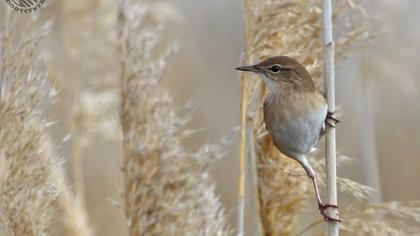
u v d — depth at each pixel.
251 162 10.08
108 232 14.25
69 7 13.78
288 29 9.76
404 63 14.05
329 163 8.54
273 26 9.73
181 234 9.70
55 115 12.85
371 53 13.58
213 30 18.31
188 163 9.84
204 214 9.75
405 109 17.22
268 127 9.12
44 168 9.05
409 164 16.83
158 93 10.05
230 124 16.52
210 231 9.72
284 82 8.97
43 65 9.24
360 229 9.01
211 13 18.62
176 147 9.90
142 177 9.79
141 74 9.98
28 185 9.00
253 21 9.77
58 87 12.66
